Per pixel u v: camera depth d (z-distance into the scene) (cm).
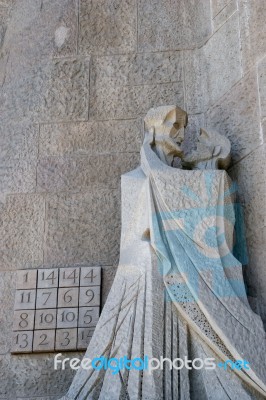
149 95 478
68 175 457
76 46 498
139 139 464
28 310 418
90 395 349
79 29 504
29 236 441
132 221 388
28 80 490
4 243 441
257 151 412
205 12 494
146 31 498
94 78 487
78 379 355
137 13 505
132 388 337
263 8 442
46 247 438
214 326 350
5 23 512
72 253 434
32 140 470
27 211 448
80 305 416
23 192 454
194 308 357
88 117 474
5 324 419
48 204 449
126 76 485
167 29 498
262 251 391
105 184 452
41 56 497
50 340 408
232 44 458
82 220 443
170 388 340
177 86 479
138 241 379
